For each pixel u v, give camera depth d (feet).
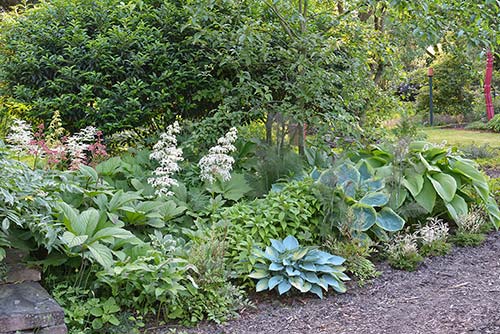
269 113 16.94
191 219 13.50
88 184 12.55
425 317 10.25
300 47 17.11
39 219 9.73
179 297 10.46
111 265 9.93
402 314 10.48
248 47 16.10
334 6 20.47
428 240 14.28
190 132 17.13
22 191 9.79
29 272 10.06
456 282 12.17
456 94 49.29
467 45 15.81
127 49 16.56
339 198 13.96
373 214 14.15
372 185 15.28
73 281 10.57
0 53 17.94
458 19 16.40
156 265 10.32
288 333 9.82
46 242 9.79
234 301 10.88
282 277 11.56
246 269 11.68
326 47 16.81
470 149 28.81
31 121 17.62
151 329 9.92
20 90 16.24
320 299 11.40
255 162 16.06
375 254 14.06
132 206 12.41
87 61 16.35
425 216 16.10
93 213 10.76
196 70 16.83
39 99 15.93
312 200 13.78
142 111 16.40
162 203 12.85
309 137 18.06
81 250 10.27
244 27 15.33
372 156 17.47
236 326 10.15
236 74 17.66
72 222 10.38
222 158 14.08
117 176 14.52
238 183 15.05
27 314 8.64
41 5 18.35
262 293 11.62
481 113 46.80
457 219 15.52
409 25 16.56
